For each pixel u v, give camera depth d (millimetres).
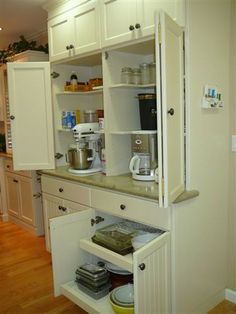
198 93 1878
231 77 2104
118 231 2189
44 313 2150
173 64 1594
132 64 2477
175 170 1680
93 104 3117
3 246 3322
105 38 2240
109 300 1945
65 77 2926
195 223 1937
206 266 2076
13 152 2832
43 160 2832
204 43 1886
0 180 4160
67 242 2111
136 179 2213
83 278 2057
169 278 1812
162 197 1548
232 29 2068
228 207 2223
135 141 2248
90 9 2330
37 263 2898
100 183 2146
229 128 2152
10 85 2764
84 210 2234
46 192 2822
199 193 1945
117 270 2148
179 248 1833
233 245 2232
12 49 3832
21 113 2793
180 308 1896
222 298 2270
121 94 2426
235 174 2160
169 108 1527
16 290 2441
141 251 1545
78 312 2156
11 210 4094
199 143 1923
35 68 2742
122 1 2092
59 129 2895
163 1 1844
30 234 3680
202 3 1852
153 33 1913
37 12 3199
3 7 3033
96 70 3037
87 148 2637
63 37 2633
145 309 1612
